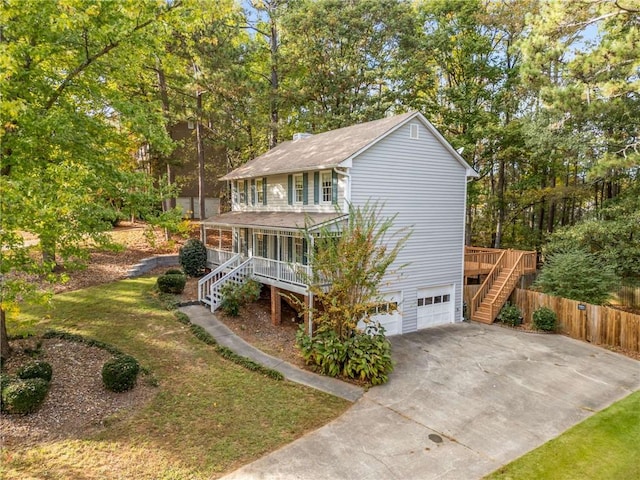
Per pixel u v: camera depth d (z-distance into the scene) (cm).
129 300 1598
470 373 1232
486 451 834
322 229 1261
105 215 961
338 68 2648
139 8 993
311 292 1286
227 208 3266
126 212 1077
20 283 766
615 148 1861
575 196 2434
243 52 2444
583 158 1856
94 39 973
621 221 1833
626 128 1886
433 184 1688
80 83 1066
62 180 852
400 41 2597
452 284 1786
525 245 2866
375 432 892
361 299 1188
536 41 1648
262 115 2611
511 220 2992
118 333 1290
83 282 1800
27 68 947
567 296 1703
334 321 1197
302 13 2495
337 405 1003
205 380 1069
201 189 2662
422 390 1111
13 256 805
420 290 1694
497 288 1864
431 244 1703
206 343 1295
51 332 1224
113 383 945
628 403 1054
